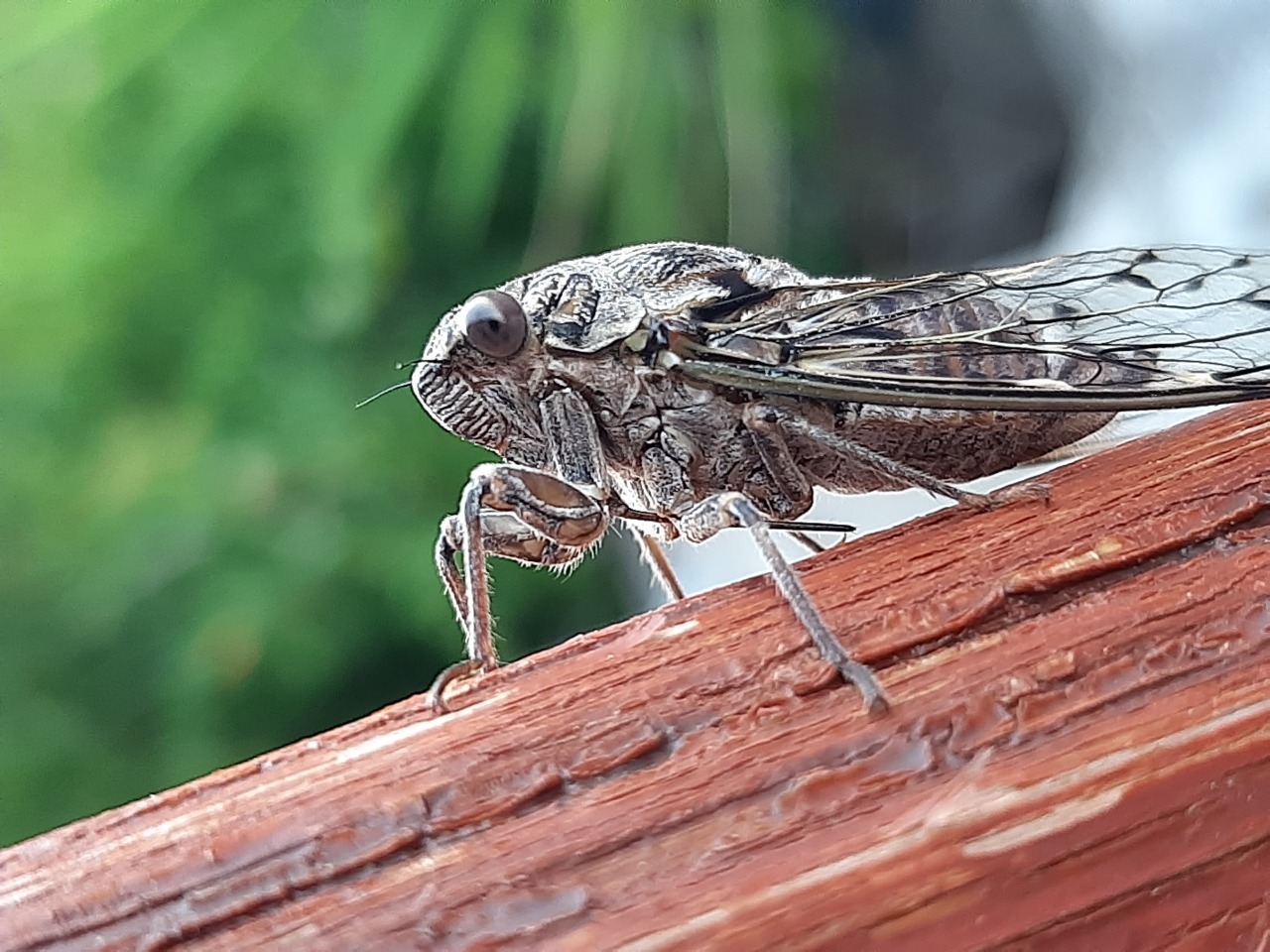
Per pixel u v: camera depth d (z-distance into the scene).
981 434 0.06
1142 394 0.05
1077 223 0.11
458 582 0.06
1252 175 0.09
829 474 0.06
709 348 0.06
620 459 0.06
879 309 0.06
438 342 0.06
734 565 0.10
